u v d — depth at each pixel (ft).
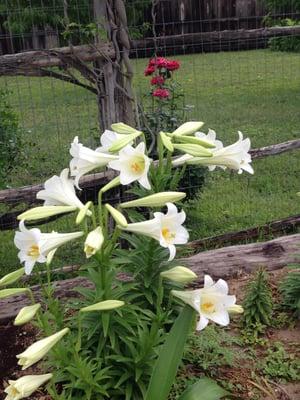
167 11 49.73
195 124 7.85
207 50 38.50
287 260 13.61
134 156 7.07
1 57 12.60
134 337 8.54
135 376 8.67
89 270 8.30
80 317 7.07
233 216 17.51
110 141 7.59
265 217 17.35
